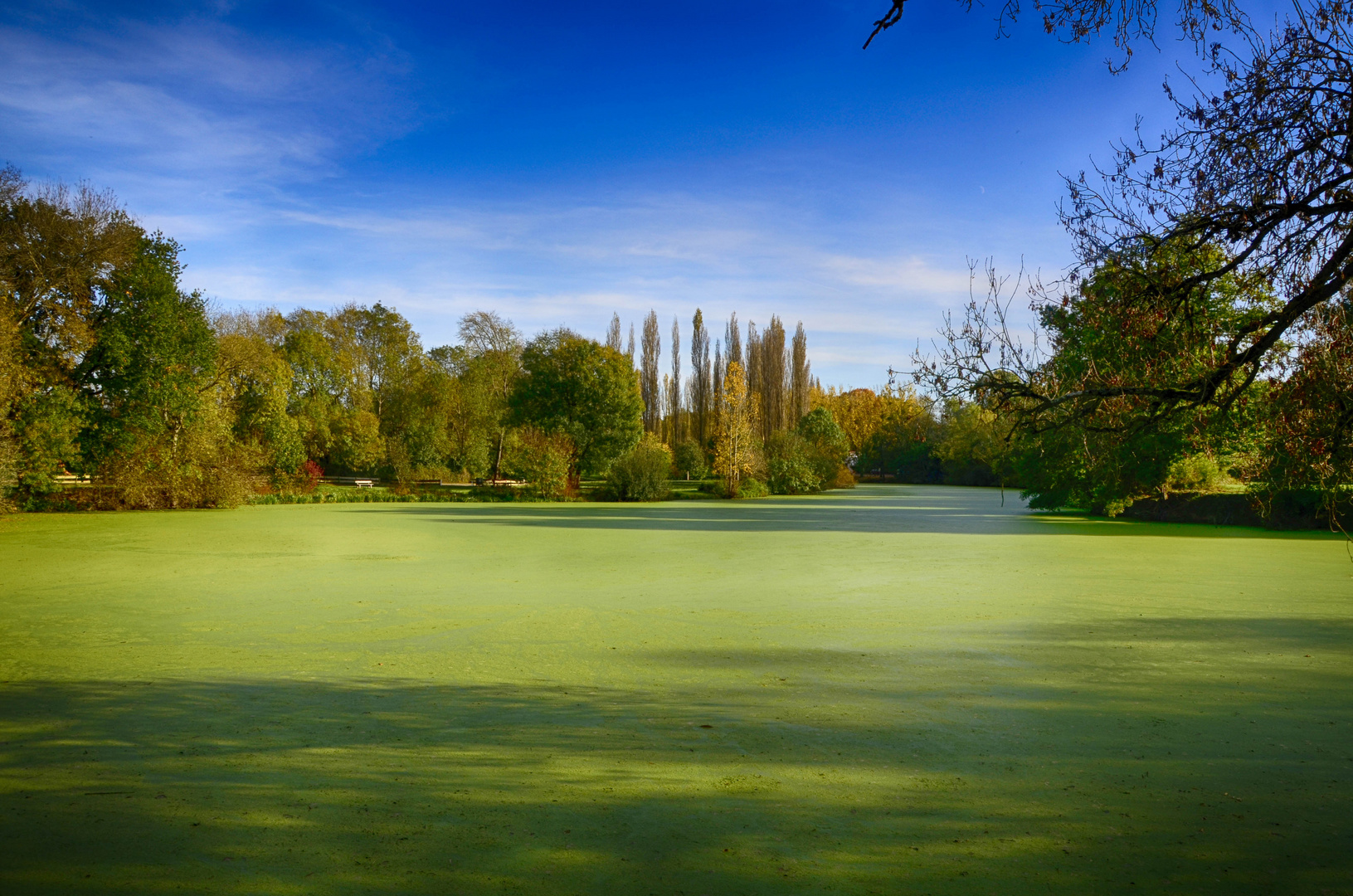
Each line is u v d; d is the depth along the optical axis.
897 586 12.05
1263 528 21.28
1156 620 9.51
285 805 4.36
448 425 52.78
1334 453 4.34
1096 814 4.27
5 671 7.19
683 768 4.91
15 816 4.20
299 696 6.41
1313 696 6.43
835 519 26.31
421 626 9.17
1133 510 25.31
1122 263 4.52
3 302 23.08
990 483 60.84
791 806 4.36
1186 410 4.60
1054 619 9.57
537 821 4.17
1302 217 4.22
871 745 5.31
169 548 16.92
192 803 4.38
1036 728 5.67
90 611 10.00
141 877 3.59
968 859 3.78
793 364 64.19
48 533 20.06
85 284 25.94
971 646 8.17
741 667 7.35
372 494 35.78
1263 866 3.71
